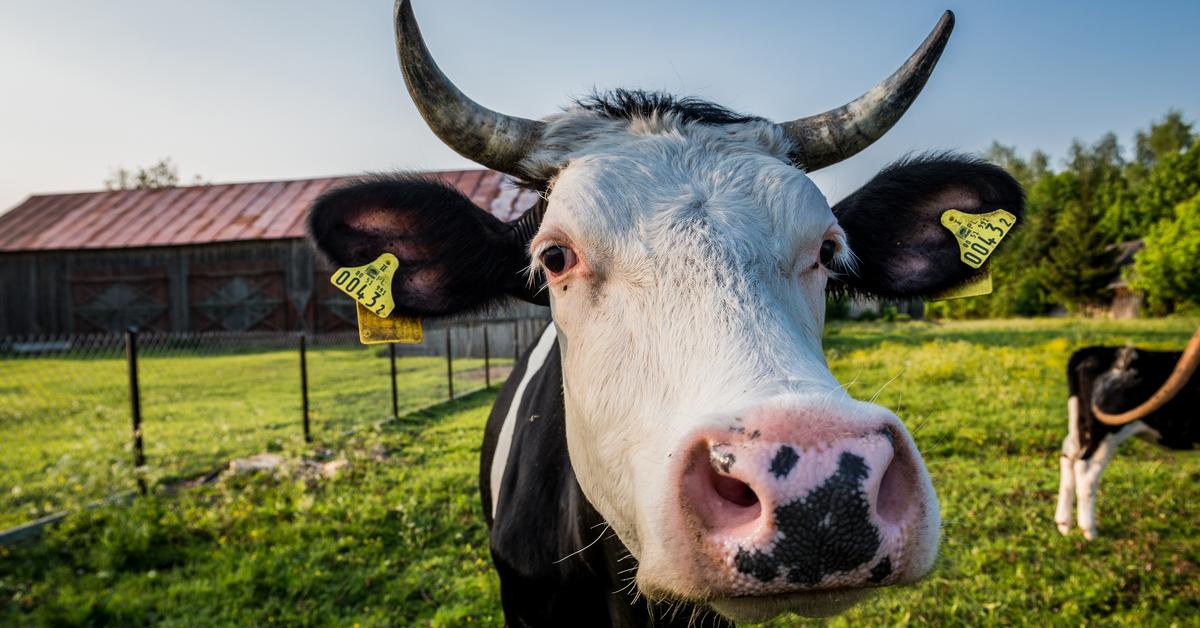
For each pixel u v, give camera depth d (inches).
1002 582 179.0
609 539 84.8
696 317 63.3
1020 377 485.7
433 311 95.7
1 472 274.2
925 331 1051.3
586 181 75.5
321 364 709.3
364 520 219.9
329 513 224.8
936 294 108.3
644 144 82.2
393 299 94.3
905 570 53.1
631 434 63.6
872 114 93.0
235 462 269.7
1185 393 224.5
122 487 243.3
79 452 302.5
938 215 103.7
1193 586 178.1
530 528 99.4
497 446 131.9
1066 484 214.7
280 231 986.7
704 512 54.1
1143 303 1589.6
